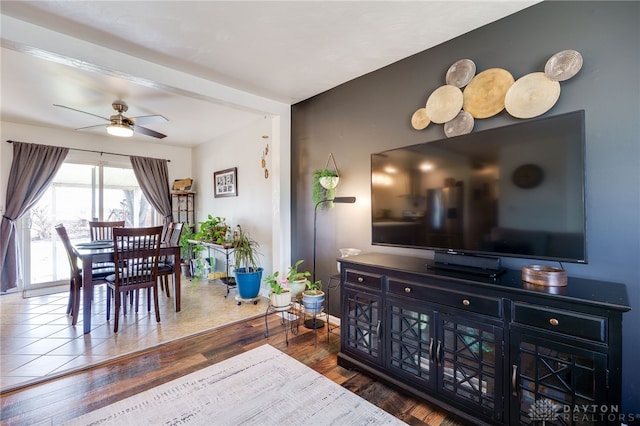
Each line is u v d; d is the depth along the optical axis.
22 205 4.06
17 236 4.10
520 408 1.40
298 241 3.40
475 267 1.76
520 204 1.58
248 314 3.26
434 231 1.95
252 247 4.15
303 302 2.73
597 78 1.53
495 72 1.86
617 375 1.15
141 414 1.68
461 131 2.00
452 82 2.04
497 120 1.87
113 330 2.80
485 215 1.71
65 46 2.00
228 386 1.95
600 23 1.52
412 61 2.32
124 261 2.86
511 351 1.42
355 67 2.52
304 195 3.31
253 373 2.11
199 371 2.13
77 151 4.54
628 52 1.45
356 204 2.76
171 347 2.49
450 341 1.66
